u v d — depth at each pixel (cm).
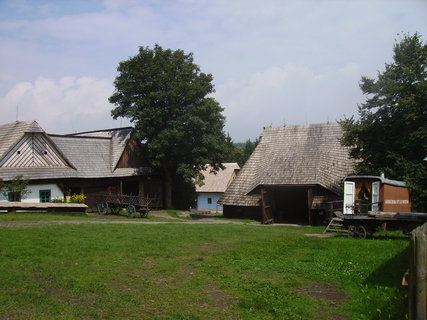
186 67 4141
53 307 781
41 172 3362
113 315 761
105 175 3909
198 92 4056
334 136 4062
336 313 819
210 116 4081
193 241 1672
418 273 569
